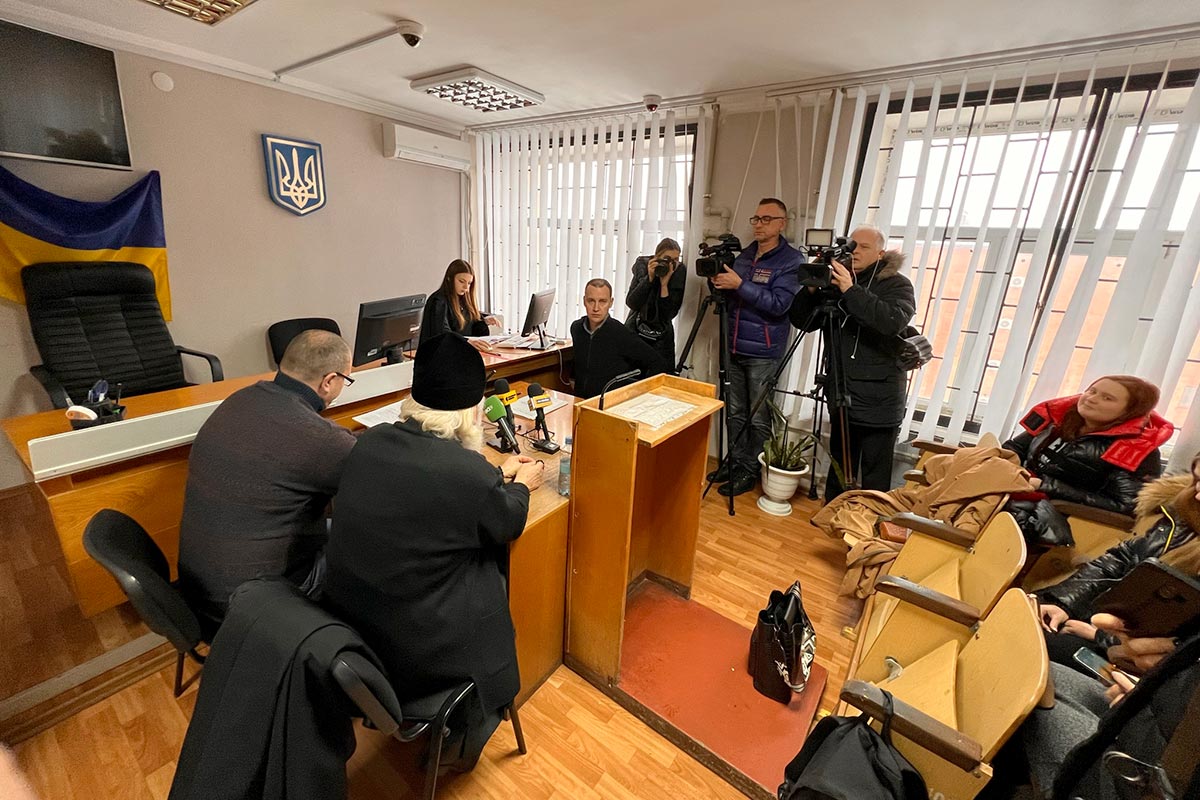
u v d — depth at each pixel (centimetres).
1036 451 199
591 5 196
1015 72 222
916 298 257
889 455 254
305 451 127
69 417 152
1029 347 234
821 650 187
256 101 305
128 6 217
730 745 146
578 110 346
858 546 198
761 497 295
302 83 315
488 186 427
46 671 156
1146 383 171
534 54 249
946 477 196
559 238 387
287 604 90
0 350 241
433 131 405
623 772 141
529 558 142
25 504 246
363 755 142
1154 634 104
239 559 125
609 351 242
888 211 256
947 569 151
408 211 404
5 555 210
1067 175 214
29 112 230
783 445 285
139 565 108
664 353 304
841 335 245
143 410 172
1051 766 98
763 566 236
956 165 239
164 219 281
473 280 321
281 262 336
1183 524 133
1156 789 67
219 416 128
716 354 333
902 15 189
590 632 163
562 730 152
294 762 85
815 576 230
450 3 199
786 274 275
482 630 113
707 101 301
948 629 128
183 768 89
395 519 99
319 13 214
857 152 265
